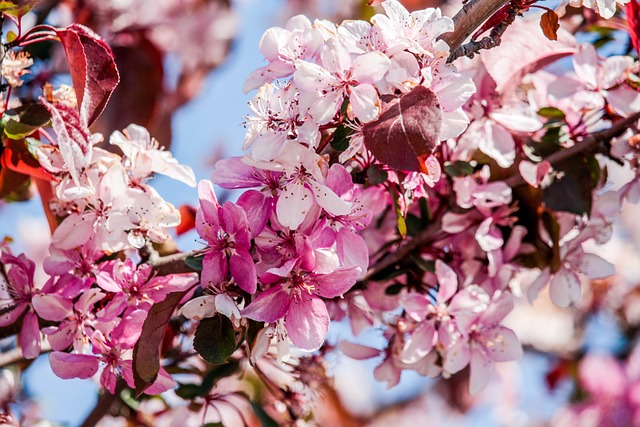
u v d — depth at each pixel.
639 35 0.83
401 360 0.80
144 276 0.76
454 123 0.74
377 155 0.72
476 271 0.82
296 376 0.84
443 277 0.80
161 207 0.77
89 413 0.88
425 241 0.82
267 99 0.74
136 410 0.89
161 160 0.78
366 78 0.72
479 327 0.81
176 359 0.85
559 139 0.83
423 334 0.80
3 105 0.80
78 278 0.77
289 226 0.72
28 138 0.79
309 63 0.72
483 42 0.76
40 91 0.92
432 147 0.71
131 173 0.78
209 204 0.74
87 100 0.76
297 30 0.75
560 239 0.83
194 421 0.91
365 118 0.72
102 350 0.75
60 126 0.74
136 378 0.74
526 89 0.86
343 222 0.74
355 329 0.84
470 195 0.81
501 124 0.82
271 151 0.73
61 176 0.78
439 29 0.74
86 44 0.76
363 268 0.74
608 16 0.77
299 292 0.73
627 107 0.83
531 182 0.81
